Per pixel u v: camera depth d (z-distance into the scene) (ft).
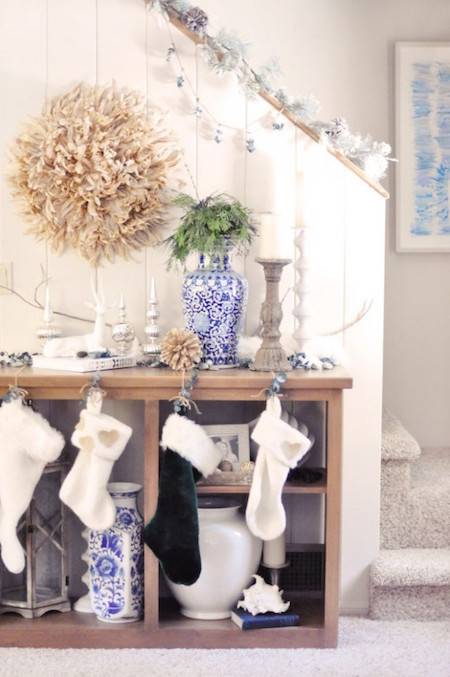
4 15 9.55
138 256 9.70
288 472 8.68
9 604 9.09
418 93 12.14
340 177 9.61
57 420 9.79
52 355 9.04
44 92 9.57
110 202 9.41
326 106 12.06
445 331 12.54
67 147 9.24
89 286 9.73
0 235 9.66
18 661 8.36
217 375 8.59
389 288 12.50
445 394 12.63
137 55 9.57
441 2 12.15
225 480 8.71
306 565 9.77
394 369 12.59
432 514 10.03
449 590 9.50
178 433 8.38
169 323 9.74
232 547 8.78
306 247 9.49
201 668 8.23
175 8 9.46
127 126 9.34
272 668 8.23
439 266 12.48
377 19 12.09
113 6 9.54
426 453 12.15
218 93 9.58
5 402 8.48
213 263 9.16
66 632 8.73
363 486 9.74
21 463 8.48
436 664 8.32
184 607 9.07
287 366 8.93
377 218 9.64
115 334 9.27
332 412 8.59
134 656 8.50
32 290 9.72
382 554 9.82
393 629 9.20
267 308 8.96
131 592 8.89
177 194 9.62
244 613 8.85
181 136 9.60
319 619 9.01
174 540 8.29
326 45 12.01
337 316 9.70
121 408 9.82
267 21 11.91
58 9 9.55
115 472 9.84
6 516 8.46
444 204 12.26
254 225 9.60
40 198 9.45
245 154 9.61
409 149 12.19
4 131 9.61
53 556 9.22
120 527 8.87
